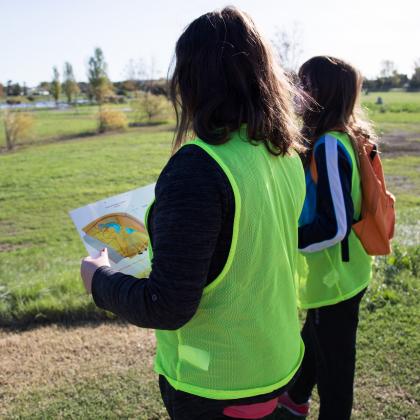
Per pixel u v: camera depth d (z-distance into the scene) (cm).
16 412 281
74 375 315
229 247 125
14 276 648
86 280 146
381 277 439
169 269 117
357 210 215
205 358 136
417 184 1409
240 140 134
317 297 217
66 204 1379
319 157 203
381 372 304
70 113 5862
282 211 146
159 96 4331
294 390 265
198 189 118
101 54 7494
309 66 215
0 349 352
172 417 153
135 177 1717
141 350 345
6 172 1895
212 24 130
